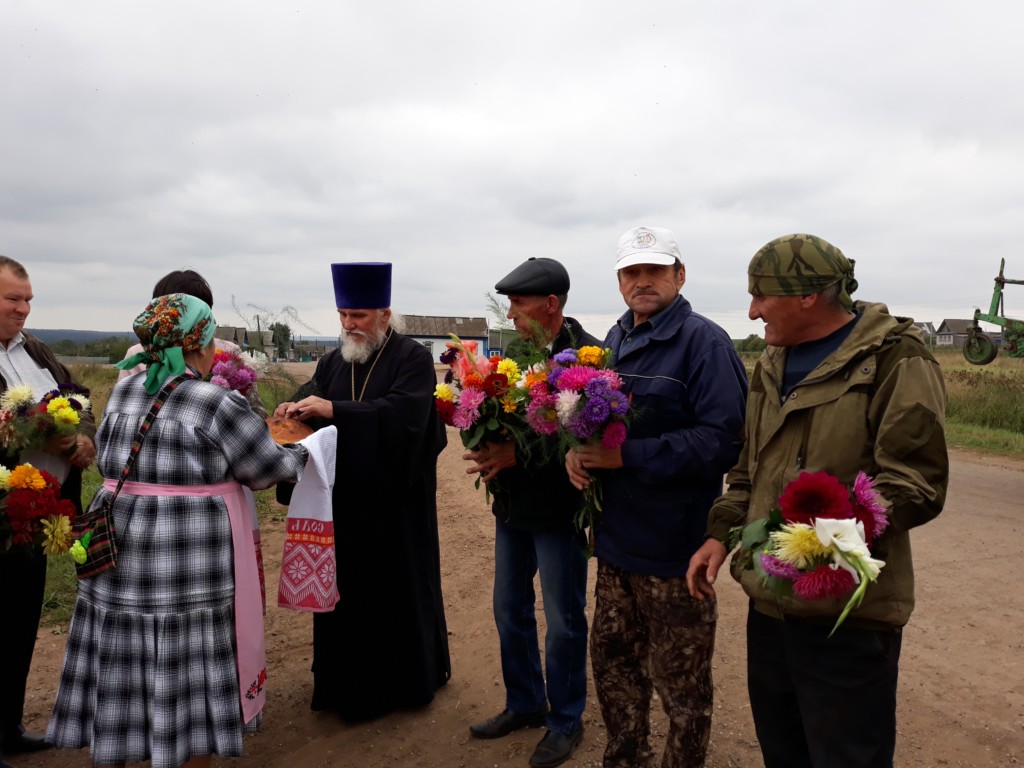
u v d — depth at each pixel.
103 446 2.76
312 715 3.79
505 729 3.57
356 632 3.65
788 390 2.29
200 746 2.68
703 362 2.64
